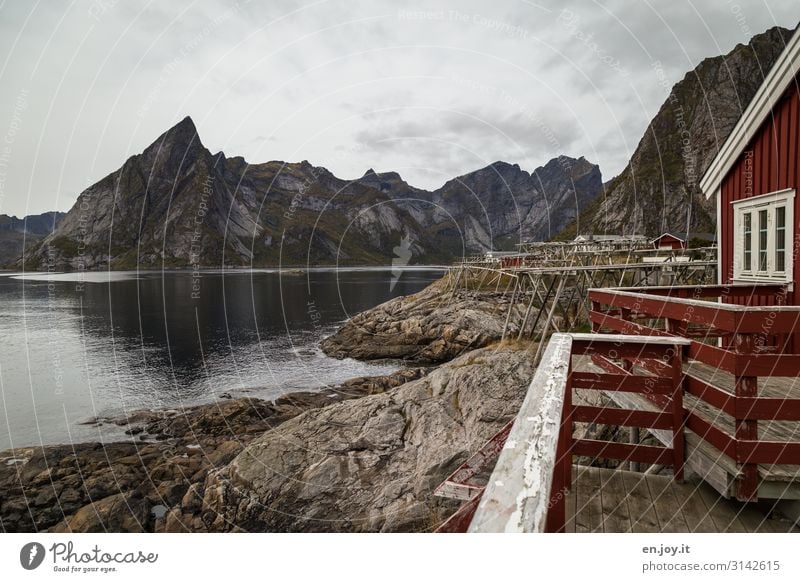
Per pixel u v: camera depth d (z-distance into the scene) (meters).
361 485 8.87
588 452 3.62
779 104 5.91
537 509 1.04
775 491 2.89
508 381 11.39
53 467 11.82
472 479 8.05
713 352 3.12
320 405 16.33
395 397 11.91
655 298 4.03
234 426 14.58
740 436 2.94
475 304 27.14
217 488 9.38
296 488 9.02
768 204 6.12
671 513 3.02
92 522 9.38
